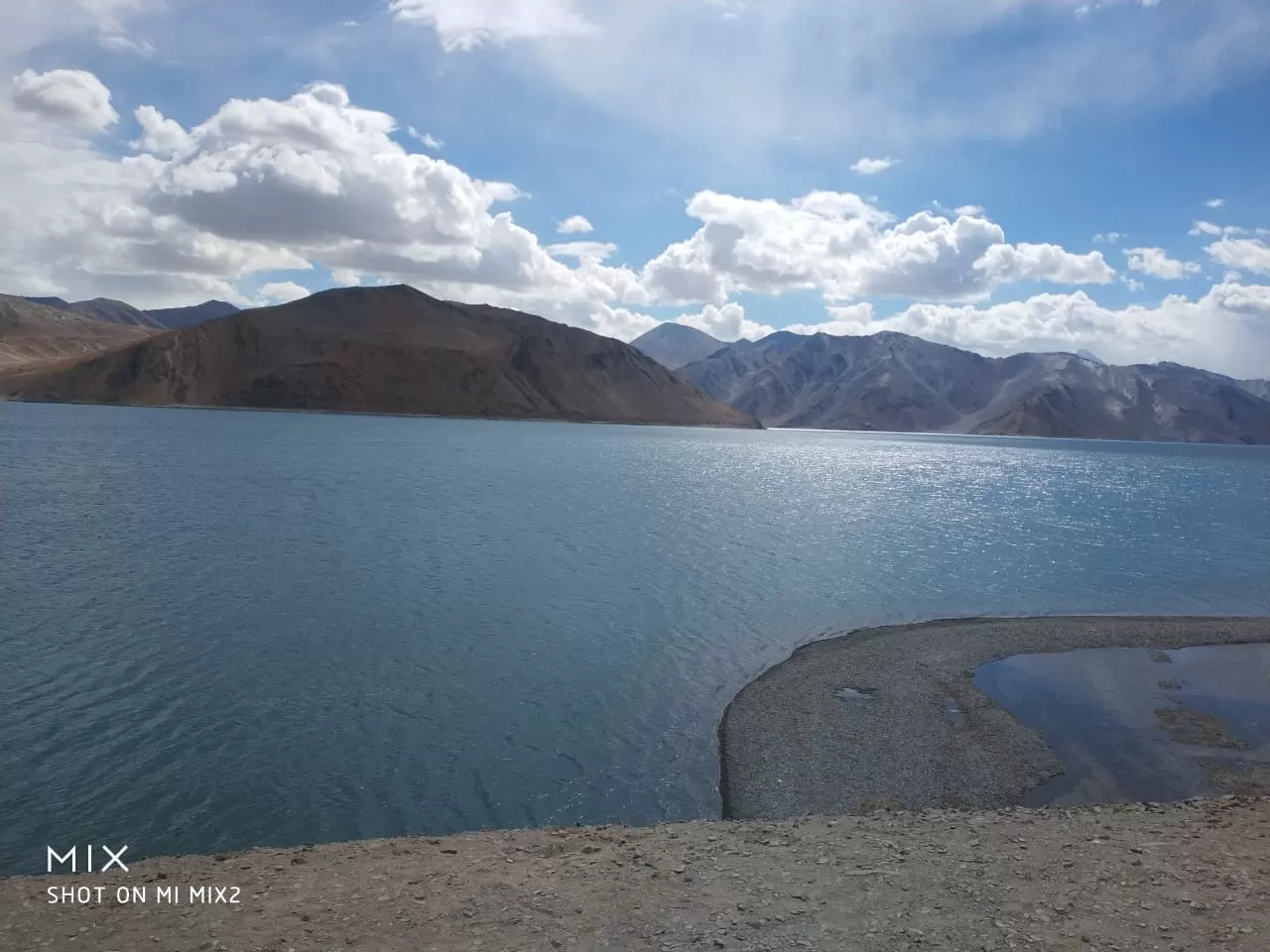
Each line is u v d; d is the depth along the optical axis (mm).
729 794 13047
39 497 44344
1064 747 15547
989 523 51281
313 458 80438
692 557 34312
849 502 60938
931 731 15961
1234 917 6754
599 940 6281
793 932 6449
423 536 37062
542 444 129750
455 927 6496
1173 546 44000
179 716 15367
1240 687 19531
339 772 13414
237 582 26297
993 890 7312
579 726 15742
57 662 17906
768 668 19672
